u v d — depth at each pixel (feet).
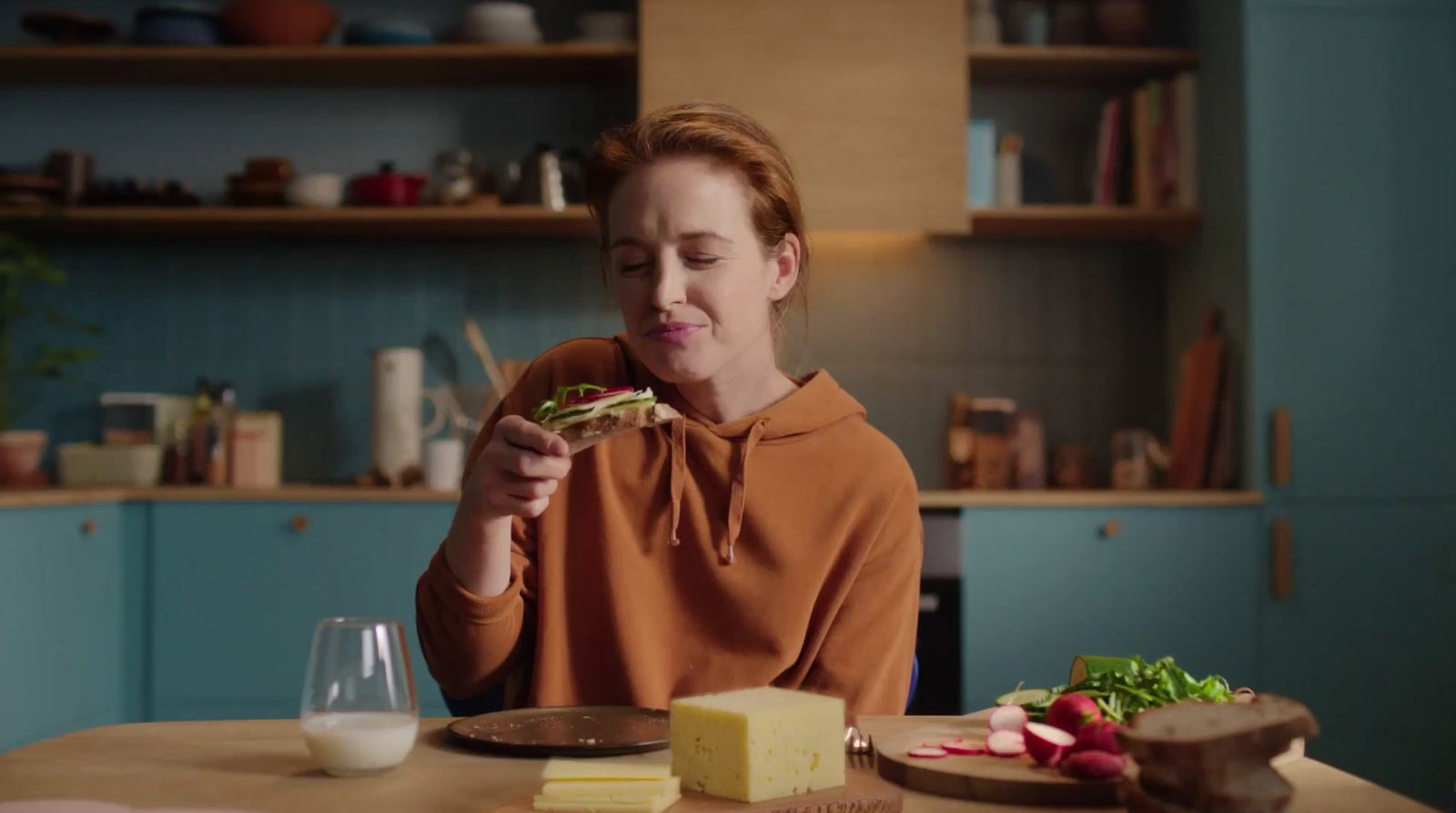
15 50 11.62
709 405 4.52
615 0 12.69
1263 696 2.85
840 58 11.57
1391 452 10.96
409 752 3.06
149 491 10.92
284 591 10.93
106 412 11.89
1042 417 12.76
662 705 4.18
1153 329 12.76
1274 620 10.85
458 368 12.71
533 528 4.35
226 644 10.91
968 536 10.83
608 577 4.24
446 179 11.91
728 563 4.25
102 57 11.69
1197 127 11.89
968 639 10.78
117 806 2.71
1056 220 11.99
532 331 12.73
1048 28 12.33
